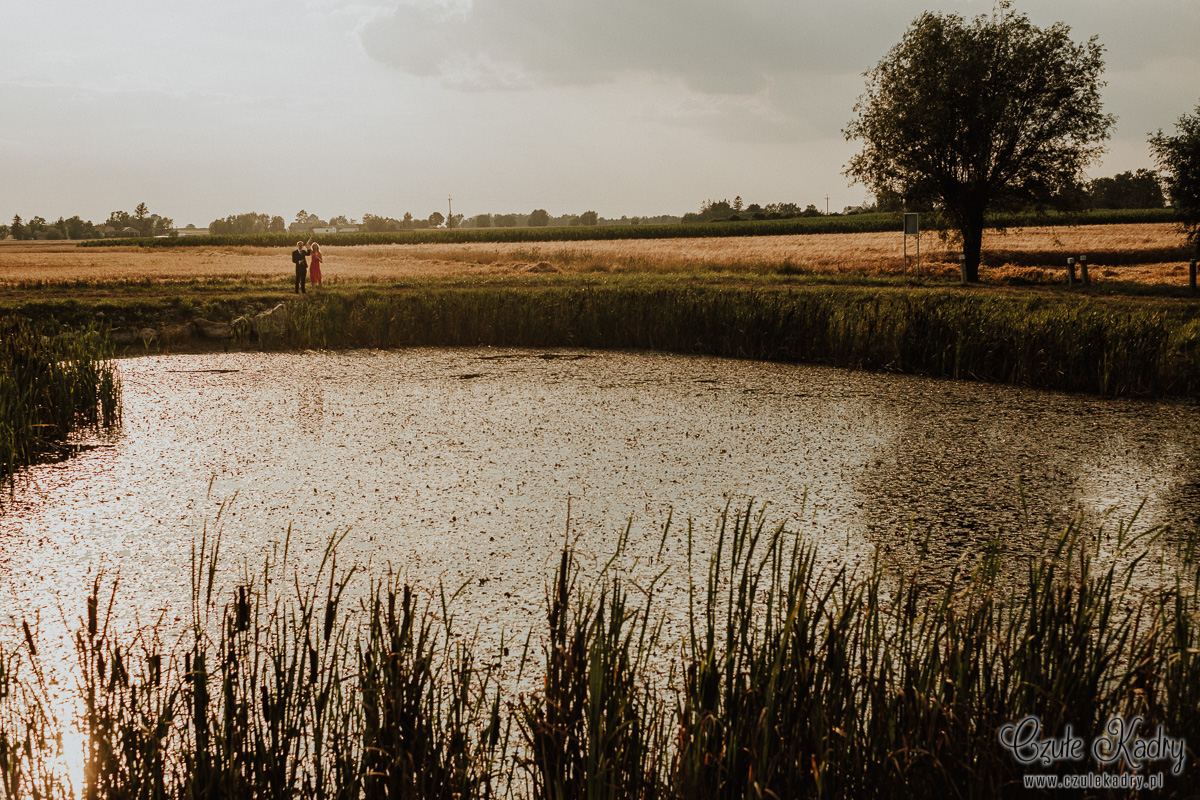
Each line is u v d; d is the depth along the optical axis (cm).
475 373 1383
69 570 558
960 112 2772
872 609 290
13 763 261
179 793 258
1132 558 552
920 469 792
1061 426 977
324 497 713
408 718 259
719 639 419
